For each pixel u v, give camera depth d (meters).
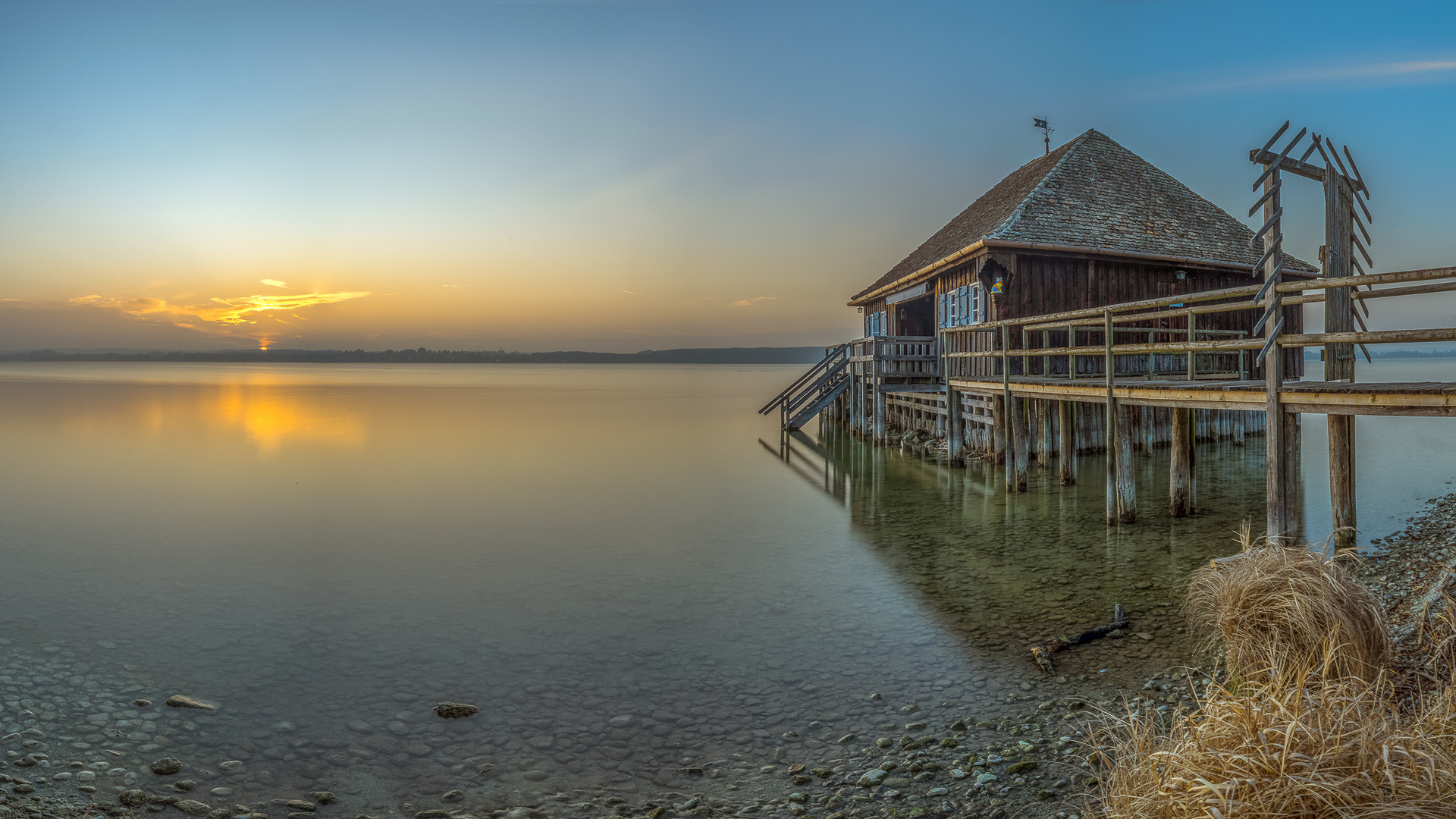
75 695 5.29
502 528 11.23
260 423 29.80
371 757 4.47
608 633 6.55
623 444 23.02
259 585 8.24
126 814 3.81
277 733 4.77
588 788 4.09
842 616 6.84
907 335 23.56
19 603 7.57
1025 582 7.58
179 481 15.98
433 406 41.22
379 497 14.07
